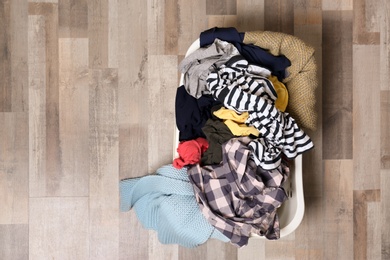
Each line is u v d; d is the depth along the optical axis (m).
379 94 1.90
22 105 1.83
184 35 1.85
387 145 1.90
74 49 1.83
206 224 1.56
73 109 1.83
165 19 1.85
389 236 1.91
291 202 1.60
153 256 1.86
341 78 1.88
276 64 1.50
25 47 1.82
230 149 1.45
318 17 1.88
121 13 1.84
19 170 1.83
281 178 1.48
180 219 1.56
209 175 1.49
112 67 1.84
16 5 1.82
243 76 1.45
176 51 1.85
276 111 1.38
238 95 1.38
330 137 1.88
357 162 1.90
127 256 1.85
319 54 1.88
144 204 1.69
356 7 1.88
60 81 1.83
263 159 1.44
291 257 1.89
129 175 1.85
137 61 1.84
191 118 1.53
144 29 1.84
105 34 1.83
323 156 1.88
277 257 1.89
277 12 1.87
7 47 1.82
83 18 1.83
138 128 1.85
